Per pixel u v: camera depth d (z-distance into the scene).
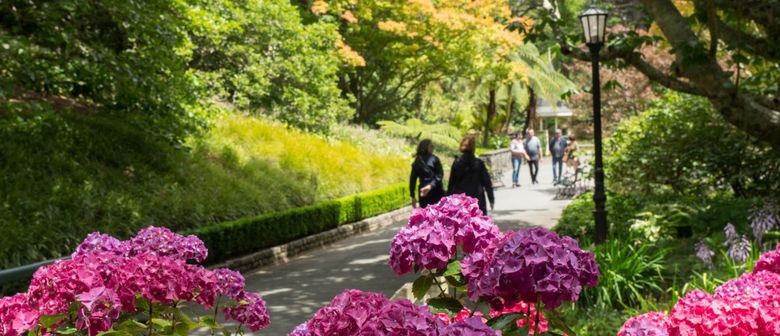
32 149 12.23
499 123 51.88
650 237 10.76
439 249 3.04
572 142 26.48
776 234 9.29
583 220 12.38
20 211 10.17
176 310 3.44
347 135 25.00
